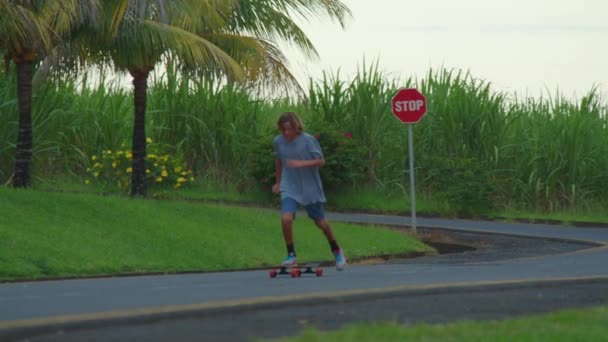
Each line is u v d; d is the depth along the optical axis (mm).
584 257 60781
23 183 73062
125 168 99250
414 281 41156
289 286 38531
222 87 106312
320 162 43250
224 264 58031
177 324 26812
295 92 83250
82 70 78188
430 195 103562
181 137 105625
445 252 70562
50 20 68375
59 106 98375
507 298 34344
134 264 53312
